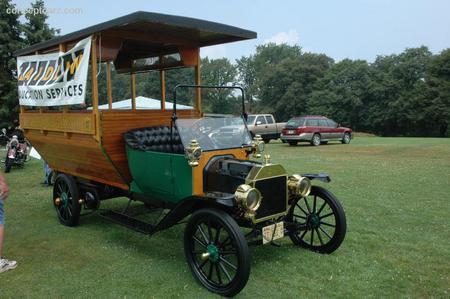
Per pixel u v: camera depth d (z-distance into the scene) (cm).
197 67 629
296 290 385
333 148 1864
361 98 5100
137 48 654
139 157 499
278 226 418
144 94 1012
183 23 464
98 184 609
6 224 621
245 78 8431
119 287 399
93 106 507
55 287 401
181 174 449
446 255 466
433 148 1803
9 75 2519
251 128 2141
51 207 734
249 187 379
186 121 467
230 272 430
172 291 389
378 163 1264
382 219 614
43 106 617
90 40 499
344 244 505
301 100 5875
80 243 532
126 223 495
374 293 376
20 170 1206
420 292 377
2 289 398
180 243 530
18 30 2530
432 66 4584
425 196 768
